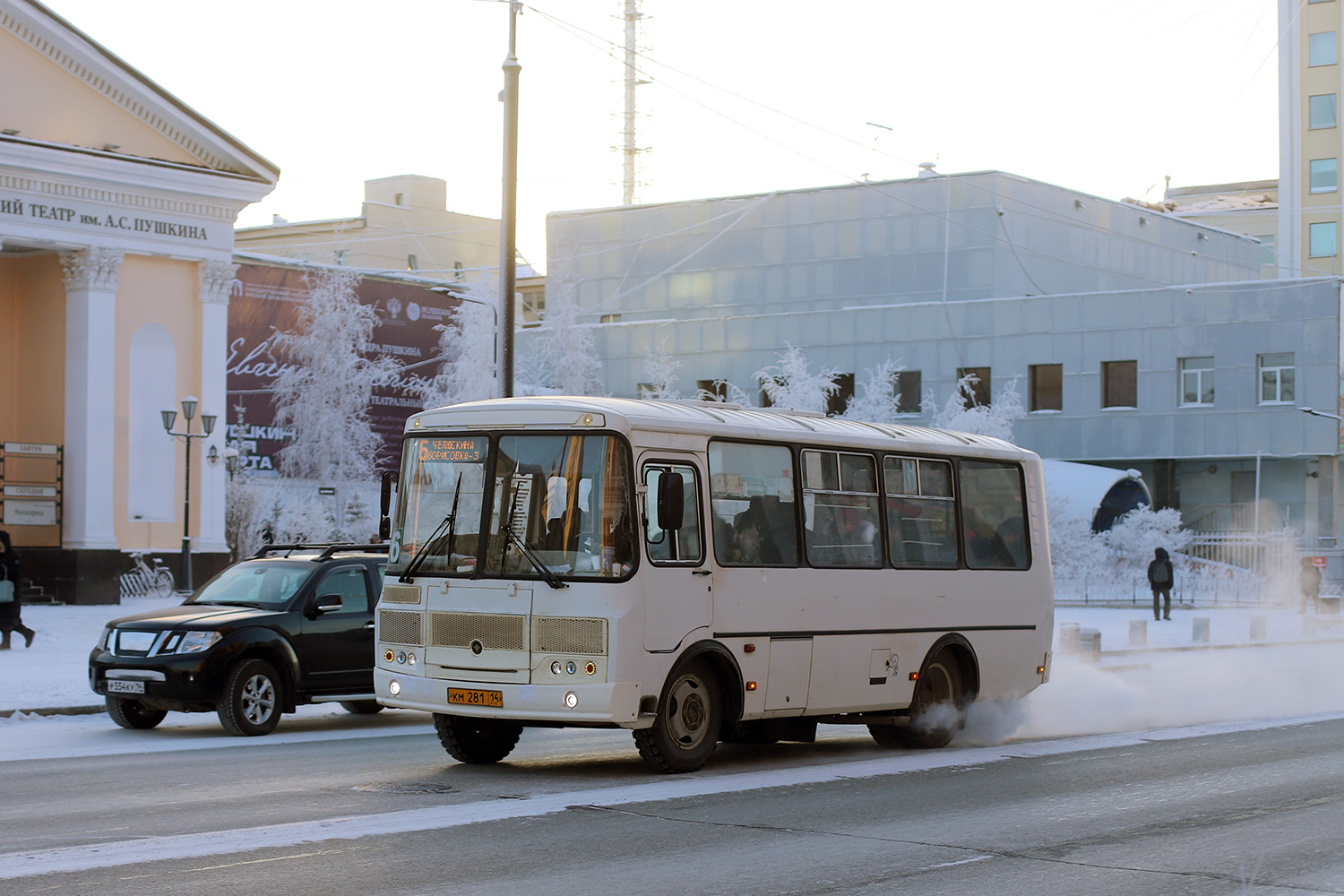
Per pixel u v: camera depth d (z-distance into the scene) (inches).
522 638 448.8
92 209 1425.9
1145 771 493.0
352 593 639.1
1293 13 3048.7
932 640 568.1
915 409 2618.1
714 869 317.1
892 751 560.7
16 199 1373.0
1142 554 2103.8
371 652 636.7
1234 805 419.2
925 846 349.7
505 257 924.6
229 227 1535.4
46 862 314.7
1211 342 2413.9
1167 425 2438.5
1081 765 507.5
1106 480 2226.9
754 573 491.5
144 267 1488.7
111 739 579.2
